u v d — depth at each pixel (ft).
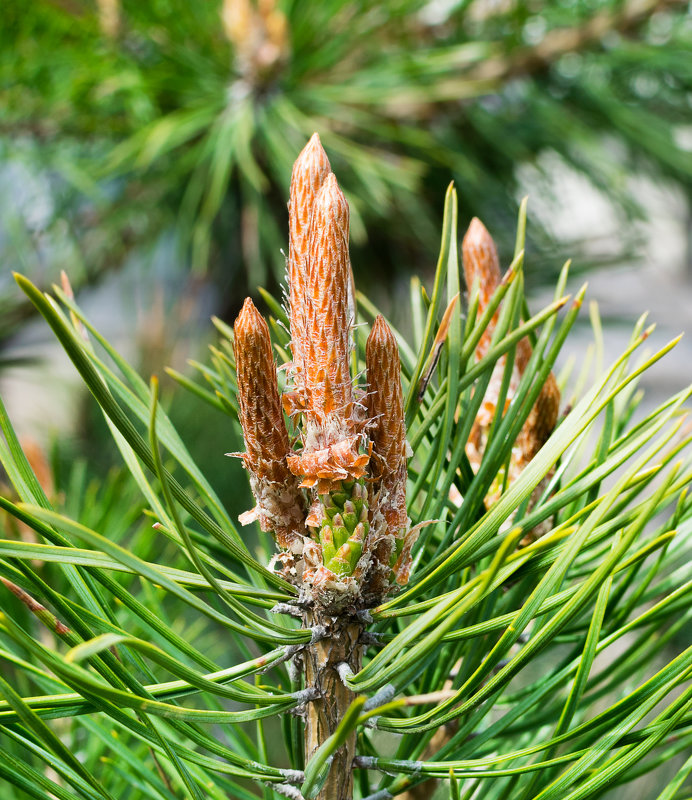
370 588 0.91
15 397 3.25
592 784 0.87
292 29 2.04
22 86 1.97
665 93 2.43
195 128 1.93
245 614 0.85
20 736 0.89
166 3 1.95
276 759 2.17
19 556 0.82
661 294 3.88
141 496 1.30
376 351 0.88
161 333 2.83
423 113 2.28
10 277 2.25
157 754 0.99
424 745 1.00
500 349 0.94
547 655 2.33
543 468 0.88
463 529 0.98
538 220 2.60
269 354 0.87
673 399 0.95
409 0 2.06
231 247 2.50
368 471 0.90
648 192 2.86
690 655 0.87
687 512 1.01
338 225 0.84
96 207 2.25
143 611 0.87
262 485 0.89
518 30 2.16
